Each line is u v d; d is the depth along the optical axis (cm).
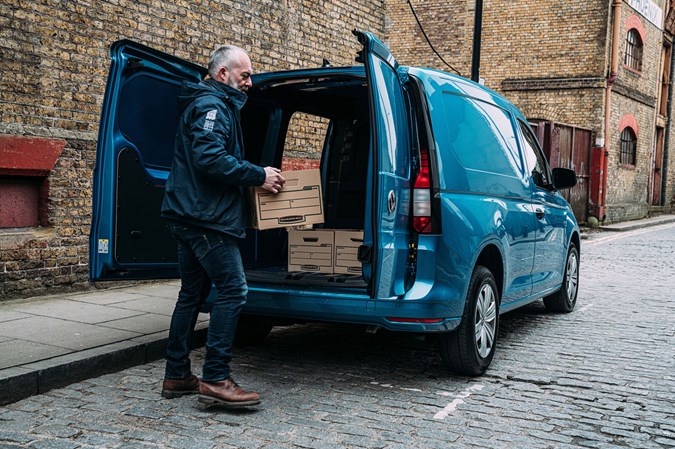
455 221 431
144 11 723
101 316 565
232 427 360
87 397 402
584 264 1112
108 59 688
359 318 418
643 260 1167
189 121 377
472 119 494
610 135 1927
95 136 682
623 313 711
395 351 539
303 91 524
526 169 577
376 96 396
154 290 702
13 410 377
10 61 599
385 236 402
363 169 557
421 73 452
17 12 603
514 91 1958
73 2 650
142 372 457
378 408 398
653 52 2222
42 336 489
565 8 1878
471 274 448
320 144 987
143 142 459
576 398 425
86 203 679
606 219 1922
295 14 944
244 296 389
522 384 453
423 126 429
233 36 841
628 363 509
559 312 710
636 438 360
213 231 378
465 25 1998
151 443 335
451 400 416
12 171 610
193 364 485
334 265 453
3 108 596
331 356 518
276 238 554
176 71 473
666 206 2553
